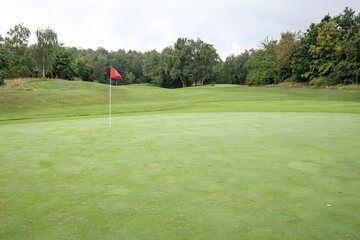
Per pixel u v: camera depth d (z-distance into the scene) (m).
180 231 3.68
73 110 26.83
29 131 12.32
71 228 3.80
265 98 36.91
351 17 63.06
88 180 5.77
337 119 14.46
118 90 55.12
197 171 6.22
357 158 7.11
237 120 14.52
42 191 5.20
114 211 4.30
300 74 66.44
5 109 31.02
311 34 62.16
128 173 6.18
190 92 50.72
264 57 78.81
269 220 3.95
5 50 40.59
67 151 8.35
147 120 15.48
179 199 4.71
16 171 6.46
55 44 67.06
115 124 14.06
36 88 51.28
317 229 3.71
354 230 3.68
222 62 107.38
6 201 4.76
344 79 54.03
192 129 11.89
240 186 5.27
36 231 3.74
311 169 6.25
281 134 10.38
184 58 95.62
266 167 6.44
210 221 3.94
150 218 4.05
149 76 110.19
